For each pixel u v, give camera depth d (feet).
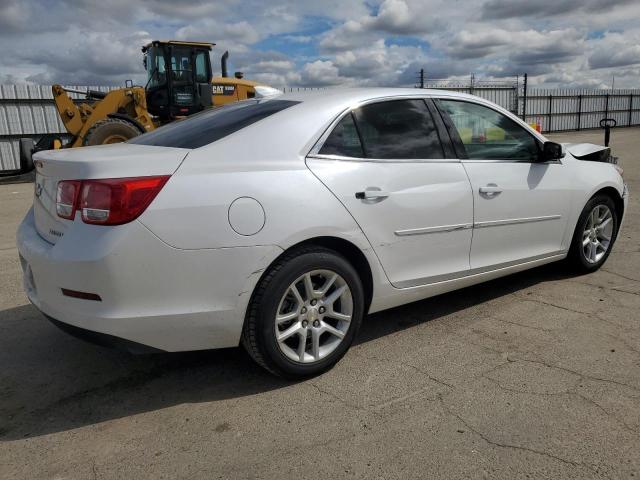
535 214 13.38
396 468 7.35
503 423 8.34
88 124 44.27
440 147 11.67
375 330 12.10
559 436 7.98
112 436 8.28
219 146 9.20
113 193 8.07
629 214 24.57
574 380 9.61
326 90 11.46
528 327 12.04
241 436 8.20
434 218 11.22
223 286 8.71
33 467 7.55
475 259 12.31
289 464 7.50
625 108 153.89
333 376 10.03
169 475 7.33
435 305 13.57
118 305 8.18
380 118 10.95
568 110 139.03
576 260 15.15
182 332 8.67
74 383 10.00
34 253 8.81
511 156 13.10
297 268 9.28
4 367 10.65
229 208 8.66
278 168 9.32
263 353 9.26
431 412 8.71
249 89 49.62
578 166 14.64
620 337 11.37
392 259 10.69
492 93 116.57
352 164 10.17
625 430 8.09
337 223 9.68
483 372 10.02
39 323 12.87
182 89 44.68
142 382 9.98
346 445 7.89
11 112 63.10
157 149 9.37
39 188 9.72
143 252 8.15
